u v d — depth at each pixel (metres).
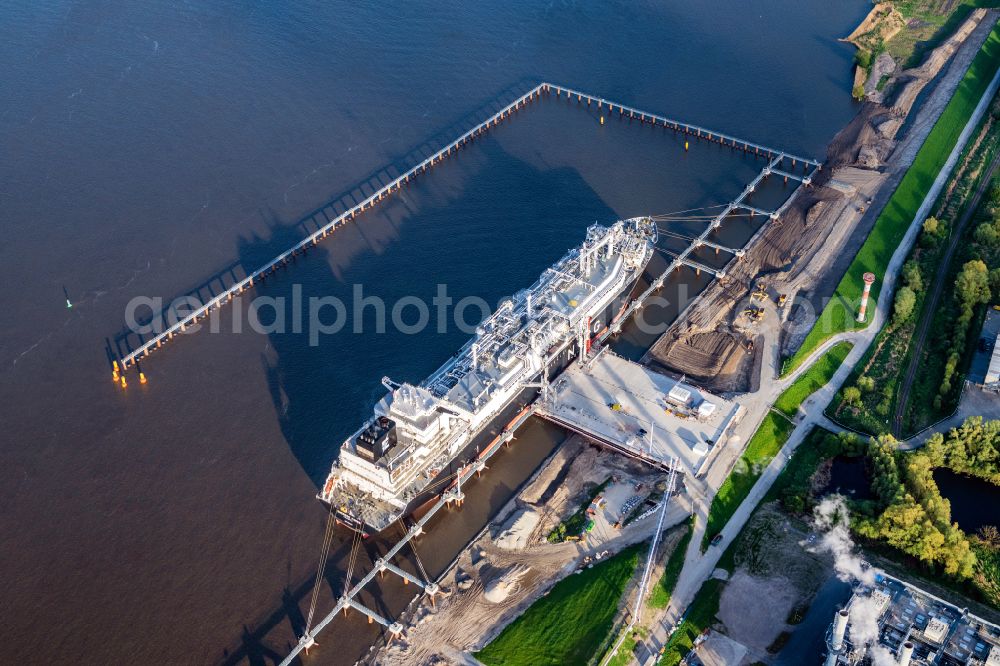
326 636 184.88
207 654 181.50
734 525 198.62
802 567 188.00
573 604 185.25
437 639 183.00
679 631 177.38
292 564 198.12
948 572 183.12
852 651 165.00
